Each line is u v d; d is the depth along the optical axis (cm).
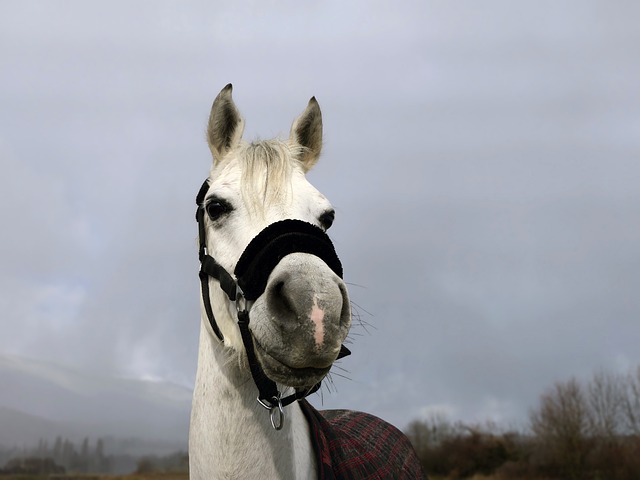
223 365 229
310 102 295
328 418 360
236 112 281
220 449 222
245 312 208
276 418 223
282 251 201
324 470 232
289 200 229
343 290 194
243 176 237
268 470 219
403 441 378
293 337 185
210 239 246
